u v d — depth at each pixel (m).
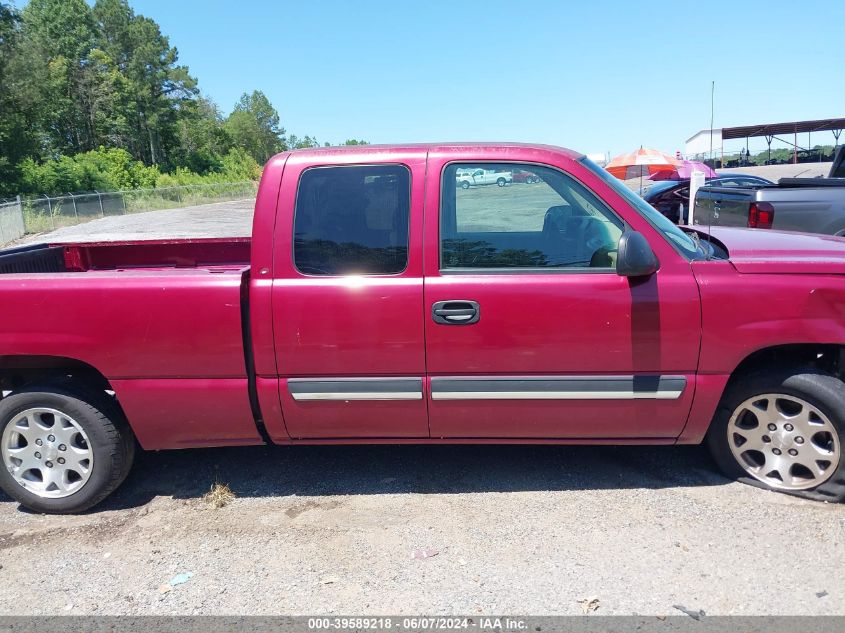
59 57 74.94
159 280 3.39
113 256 4.95
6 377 3.79
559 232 3.35
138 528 3.46
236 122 126.56
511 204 3.37
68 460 3.57
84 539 3.38
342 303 3.31
